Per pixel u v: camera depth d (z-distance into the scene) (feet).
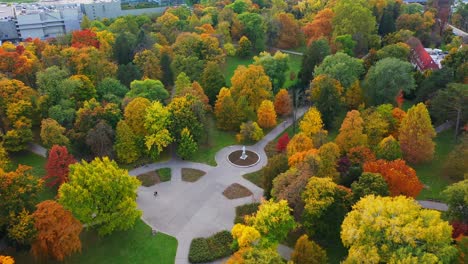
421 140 266.77
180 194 259.39
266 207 195.52
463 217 198.18
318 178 206.59
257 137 314.14
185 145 286.25
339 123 328.70
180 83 338.75
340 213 199.41
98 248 214.28
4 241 206.18
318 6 599.57
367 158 247.91
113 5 654.12
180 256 212.02
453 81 337.93
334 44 433.07
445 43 529.45
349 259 164.55
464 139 271.69
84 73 354.13
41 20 581.53
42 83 316.40
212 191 262.88
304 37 514.68
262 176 274.98
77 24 606.96
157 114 283.59
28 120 298.15
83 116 283.79
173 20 528.22
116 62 411.13
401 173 219.00
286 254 209.26
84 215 201.67
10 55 343.87
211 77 357.82
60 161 247.50
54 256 189.78
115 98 326.65
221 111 329.11
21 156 295.69
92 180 203.21
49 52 385.29
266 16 553.64
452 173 265.54
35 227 184.75
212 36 452.35
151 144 280.92
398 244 162.71
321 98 317.22
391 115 296.10
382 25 520.01
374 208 170.71
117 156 285.64
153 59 381.81
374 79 324.80
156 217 238.68
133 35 451.53
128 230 227.20
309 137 291.17
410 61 427.33
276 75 377.09
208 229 229.86
